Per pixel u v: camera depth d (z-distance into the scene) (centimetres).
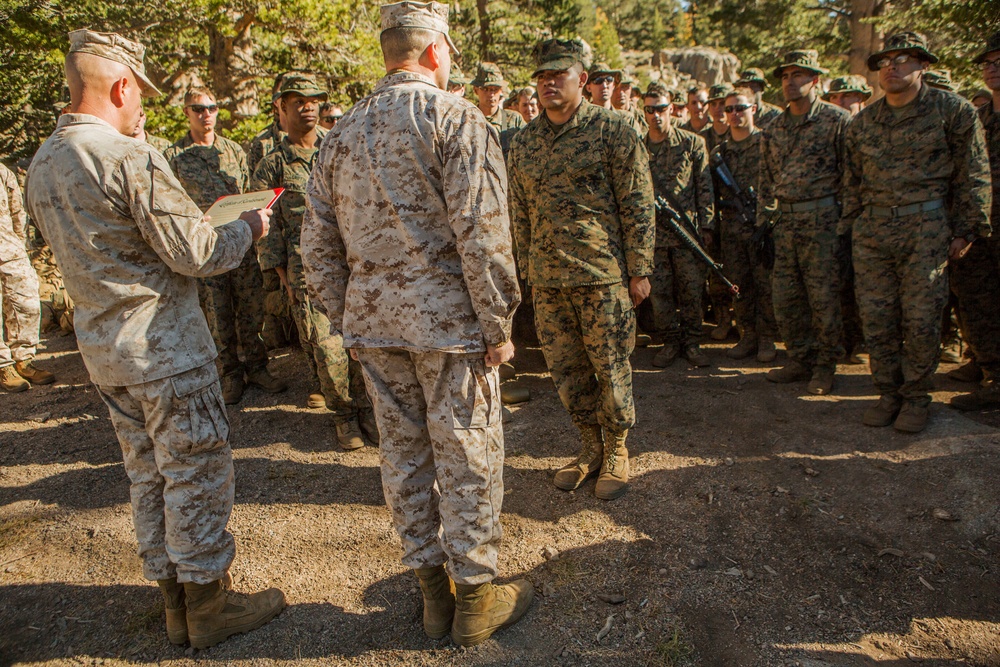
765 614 248
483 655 234
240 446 402
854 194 389
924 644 231
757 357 522
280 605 258
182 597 242
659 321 514
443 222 206
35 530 318
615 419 320
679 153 511
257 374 489
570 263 307
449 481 221
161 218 209
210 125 468
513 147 325
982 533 282
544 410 435
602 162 300
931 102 352
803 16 1573
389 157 202
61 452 403
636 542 291
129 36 954
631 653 233
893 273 371
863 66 1352
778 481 330
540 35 1806
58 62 890
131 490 235
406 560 233
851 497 314
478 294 202
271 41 970
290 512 327
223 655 239
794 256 438
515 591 253
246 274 468
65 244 211
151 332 217
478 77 561
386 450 231
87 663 239
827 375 441
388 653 237
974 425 369
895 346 377
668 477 338
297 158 400
